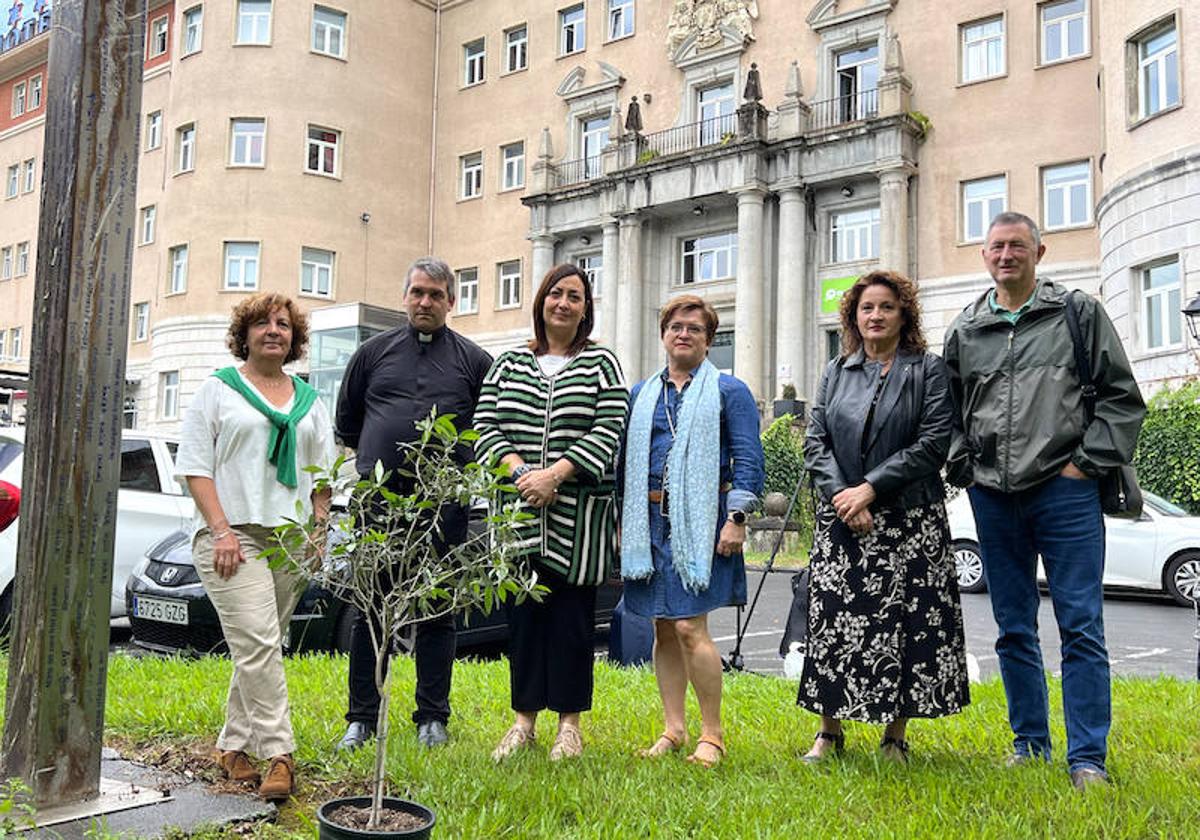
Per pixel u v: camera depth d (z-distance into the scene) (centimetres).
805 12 2669
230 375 414
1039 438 416
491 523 327
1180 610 1263
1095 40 2245
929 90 2448
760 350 2480
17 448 805
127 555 861
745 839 331
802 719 531
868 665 423
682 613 448
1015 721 444
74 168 349
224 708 501
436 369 487
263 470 407
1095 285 2195
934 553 432
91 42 351
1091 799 367
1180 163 1770
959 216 2378
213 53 3141
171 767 413
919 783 397
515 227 3189
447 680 484
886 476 423
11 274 4250
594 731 502
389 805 298
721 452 468
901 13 2511
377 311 2583
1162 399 1689
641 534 455
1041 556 429
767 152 2520
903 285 450
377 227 3262
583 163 3036
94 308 353
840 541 438
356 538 312
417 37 3409
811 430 463
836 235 2509
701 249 2759
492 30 3328
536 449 448
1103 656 408
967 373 441
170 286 3178
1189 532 1295
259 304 426
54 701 343
